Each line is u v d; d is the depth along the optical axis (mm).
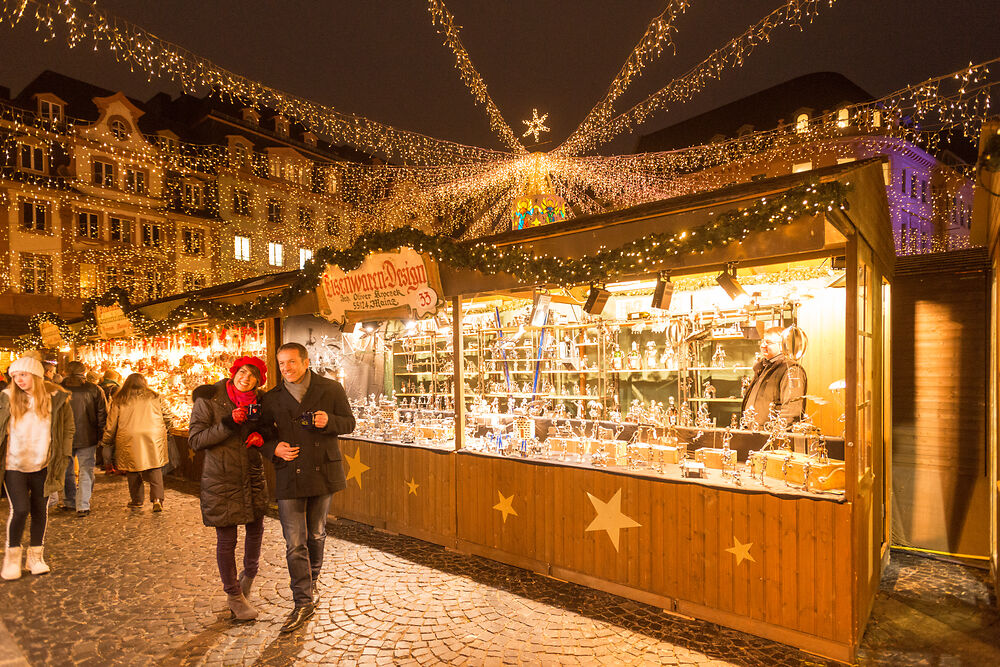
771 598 3543
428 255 5223
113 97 25219
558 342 6633
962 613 3908
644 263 3951
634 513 4117
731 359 5797
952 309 5094
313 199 32344
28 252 22312
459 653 3416
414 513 5582
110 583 4520
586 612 3955
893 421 5309
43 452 4691
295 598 3848
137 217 25766
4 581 4574
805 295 5148
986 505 4887
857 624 3316
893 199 23141
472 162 14305
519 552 4777
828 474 3561
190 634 3680
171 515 6488
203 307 7809
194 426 3807
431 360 7668
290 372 3957
